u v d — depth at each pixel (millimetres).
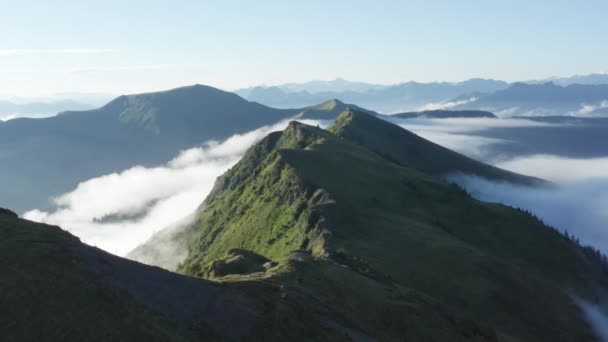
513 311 128500
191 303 50219
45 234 51906
